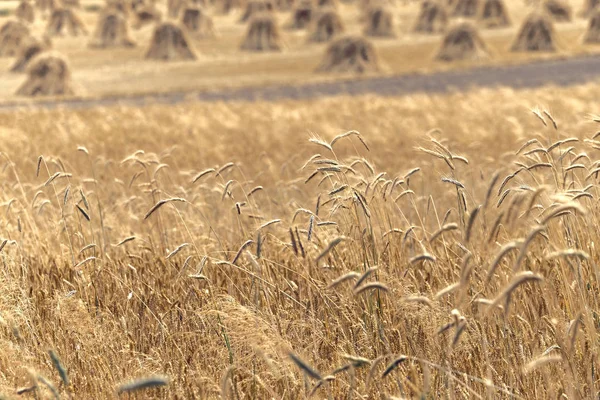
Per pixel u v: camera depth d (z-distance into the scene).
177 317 8.97
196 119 40.84
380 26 99.75
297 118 41.47
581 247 8.41
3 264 10.53
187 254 11.20
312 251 9.92
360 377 7.59
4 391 7.14
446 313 7.70
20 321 8.78
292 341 7.93
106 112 47.06
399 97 53.72
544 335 7.85
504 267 8.59
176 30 84.31
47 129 38.75
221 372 7.61
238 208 9.67
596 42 89.88
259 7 123.00
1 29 97.88
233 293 8.88
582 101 43.69
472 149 28.72
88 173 24.14
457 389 7.36
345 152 29.66
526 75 66.69
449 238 12.25
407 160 26.33
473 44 78.94
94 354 8.02
